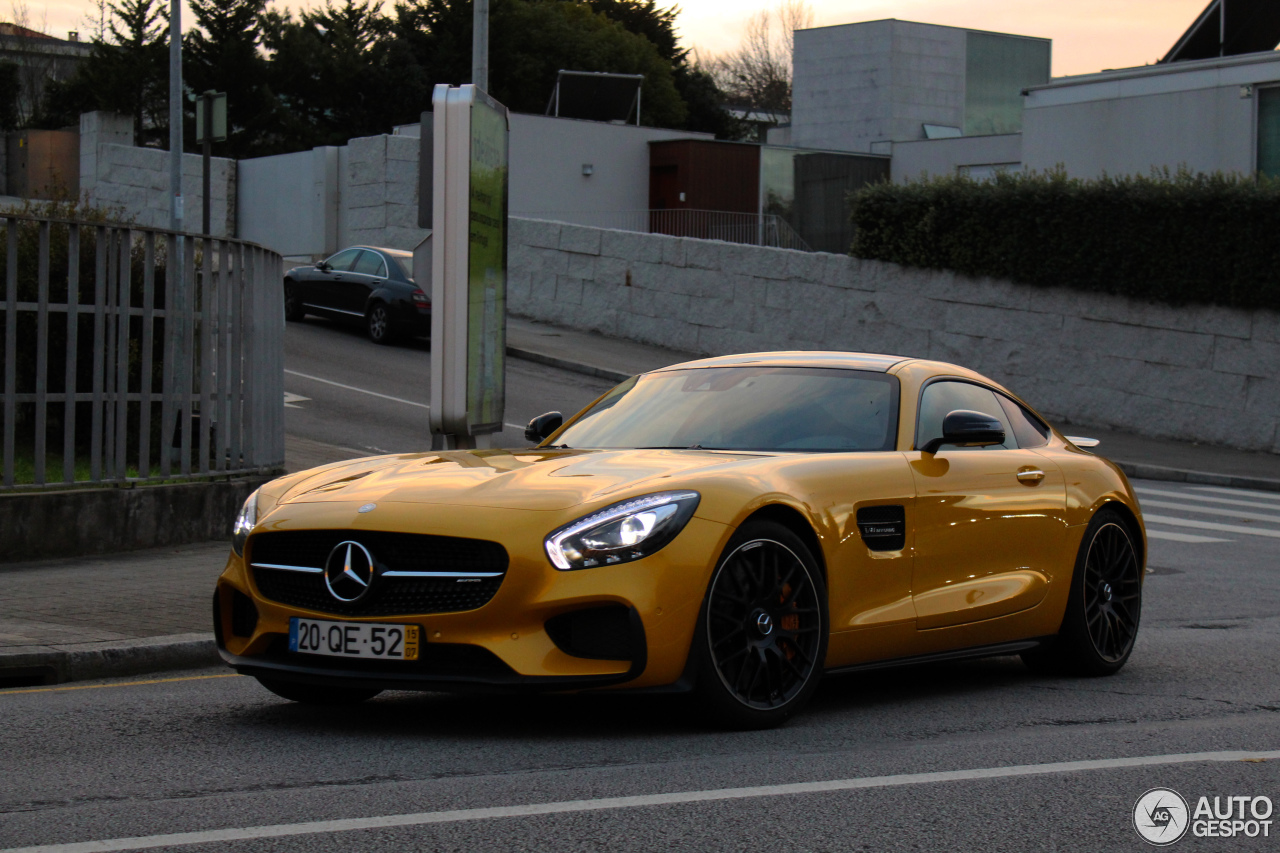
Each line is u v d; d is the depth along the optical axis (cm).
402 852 351
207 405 1080
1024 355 2428
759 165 4509
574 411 2114
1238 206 2181
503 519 469
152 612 762
